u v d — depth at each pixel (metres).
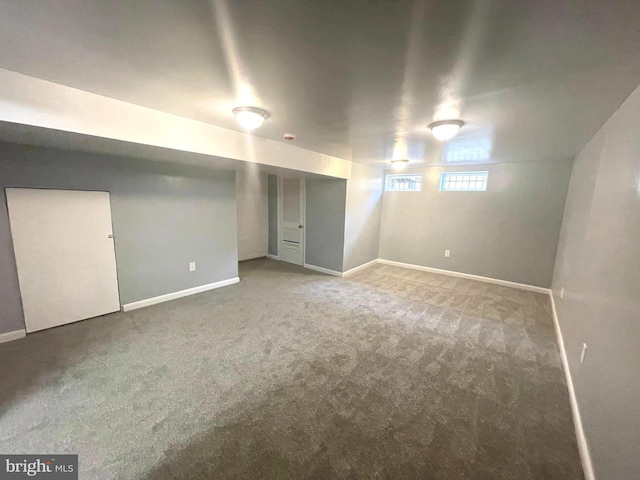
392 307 3.71
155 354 2.50
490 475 1.49
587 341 1.92
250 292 4.15
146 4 0.96
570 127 2.35
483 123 2.31
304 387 2.12
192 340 2.75
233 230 4.45
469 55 1.26
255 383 2.15
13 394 1.97
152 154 2.88
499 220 4.74
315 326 3.12
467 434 1.75
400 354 2.61
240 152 2.96
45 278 2.80
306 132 2.78
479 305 3.85
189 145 2.55
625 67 1.32
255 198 6.08
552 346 2.81
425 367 2.42
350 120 2.31
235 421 1.79
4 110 1.65
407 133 2.69
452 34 1.10
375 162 4.88
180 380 2.16
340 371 2.33
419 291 4.38
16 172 2.54
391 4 0.93
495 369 2.42
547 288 4.40
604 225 1.92
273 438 1.67
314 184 5.29
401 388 2.15
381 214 6.06
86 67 1.53
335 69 1.44
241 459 1.54
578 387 1.95
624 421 1.21
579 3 0.89
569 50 1.19
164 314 3.32
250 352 2.57
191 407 1.89
